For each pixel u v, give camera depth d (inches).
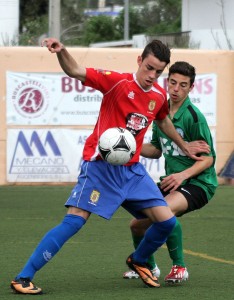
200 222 1165.1
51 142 1590.8
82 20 4392.2
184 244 957.2
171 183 698.8
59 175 1601.9
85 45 3821.4
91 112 1593.3
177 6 4490.7
